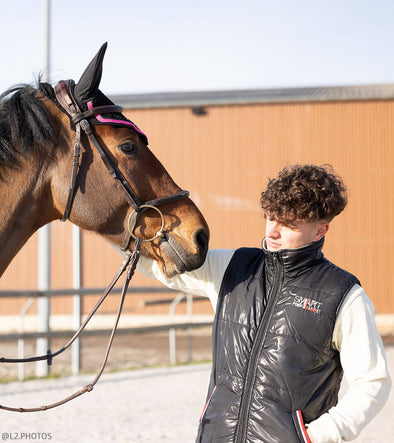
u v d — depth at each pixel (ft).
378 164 41.65
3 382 21.77
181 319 41.65
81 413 16.65
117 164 6.65
